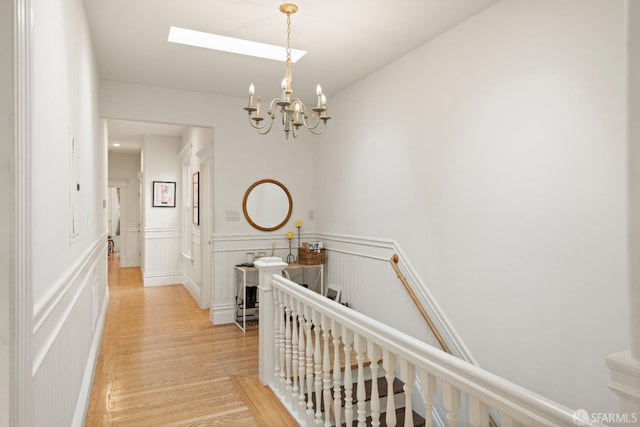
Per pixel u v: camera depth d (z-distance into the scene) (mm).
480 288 2762
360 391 1898
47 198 1416
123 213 9477
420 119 3354
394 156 3688
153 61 3676
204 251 5449
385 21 2928
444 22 2936
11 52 979
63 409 1790
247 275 4934
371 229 4035
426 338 3271
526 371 2436
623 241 1955
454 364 1299
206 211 5457
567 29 2207
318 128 5188
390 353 1656
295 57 3635
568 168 2199
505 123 2580
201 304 5434
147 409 2631
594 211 2074
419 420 3084
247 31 3092
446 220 3064
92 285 3162
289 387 2648
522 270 2461
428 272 3244
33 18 1194
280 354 2867
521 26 2475
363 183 4184
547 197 2312
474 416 1238
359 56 3588
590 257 2092
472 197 2828
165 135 7293
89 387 2742
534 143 2389
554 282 2275
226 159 4773
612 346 1998
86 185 2717
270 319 3018
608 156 2014
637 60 853
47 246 1415
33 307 1169
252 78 4156
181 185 7328
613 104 1992
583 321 2127
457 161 2961
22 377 1012
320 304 2197
